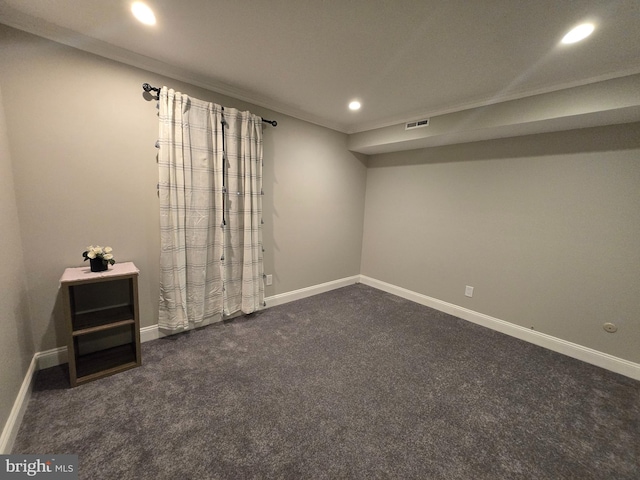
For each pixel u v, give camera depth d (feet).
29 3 4.81
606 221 7.32
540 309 8.58
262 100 9.00
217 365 6.79
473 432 5.08
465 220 10.23
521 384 6.55
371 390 6.12
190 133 7.58
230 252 8.94
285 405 5.55
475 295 10.09
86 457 4.25
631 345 7.10
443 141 10.12
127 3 4.71
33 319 6.09
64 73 5.92
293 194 10.78
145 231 7.39
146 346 7.50
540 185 8.39
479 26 4.95
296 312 10.28
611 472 4.40
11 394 4.61
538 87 7.04
